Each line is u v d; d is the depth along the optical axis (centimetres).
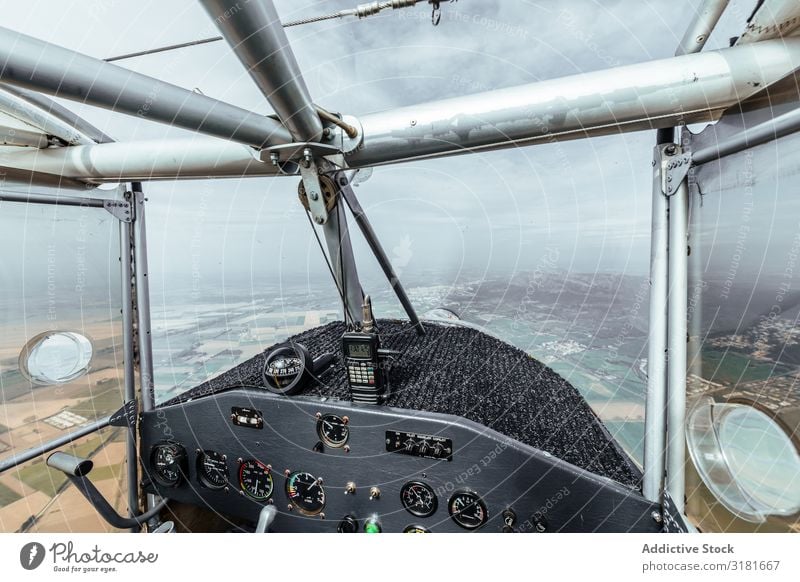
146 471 65
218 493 60
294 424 53
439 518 49
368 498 51
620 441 49
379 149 46
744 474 36
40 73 27
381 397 53
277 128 43
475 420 52
